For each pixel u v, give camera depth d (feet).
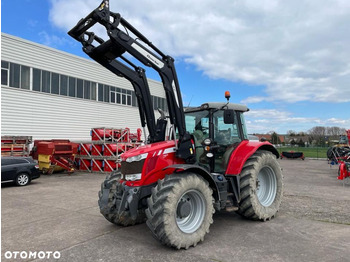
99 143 45.24
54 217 19.26
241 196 16.90
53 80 56.90
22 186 33.01
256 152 18.49
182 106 15.58
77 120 61.67
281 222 17.30
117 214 15.30
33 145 51.75
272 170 18.89
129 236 15.16
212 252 12.75
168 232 12.50
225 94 17.17
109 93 70.03
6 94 48.70
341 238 14.43
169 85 15.05
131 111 76.48
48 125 55.62
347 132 56.59
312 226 16.44
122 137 47.50
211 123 17.08
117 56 14.56
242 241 14.08
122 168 15.06
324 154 103.81
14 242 14.47
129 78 15.21
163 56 15.10
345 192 27.68
